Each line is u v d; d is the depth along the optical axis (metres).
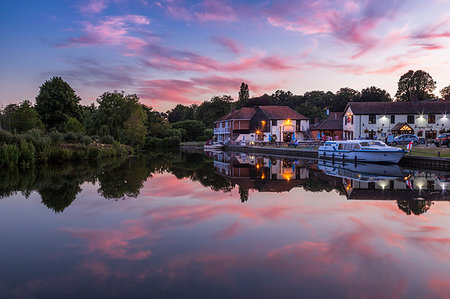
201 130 93.56
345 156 30.88
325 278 5.14
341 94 102.88
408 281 5.04
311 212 9.65
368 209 10.02
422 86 82.25
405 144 39.50
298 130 60.59
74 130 45.66
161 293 4.66
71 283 4.98
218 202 11.20
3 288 4.82
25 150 23.00
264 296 4.57
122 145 43.41
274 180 17.55
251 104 97.12
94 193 12.81
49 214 9.31
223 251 6.34
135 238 7.16
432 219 8.74
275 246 6.61
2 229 7.83
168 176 19.02
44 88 51.47
